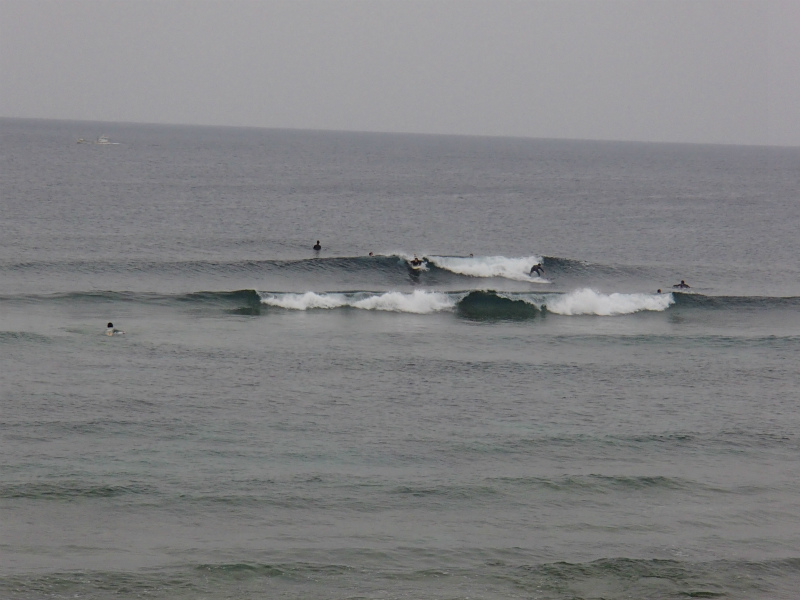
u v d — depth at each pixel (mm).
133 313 77375
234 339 70438
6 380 57562
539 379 62594
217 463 45781
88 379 58594
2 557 35375
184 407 53938
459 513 41094
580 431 52125
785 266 118312
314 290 92688
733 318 84125
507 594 34188
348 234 135875
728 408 57281
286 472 44969
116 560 35656
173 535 38062
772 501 43219
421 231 143375
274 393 57312
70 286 87312
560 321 81000
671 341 74250
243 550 36906
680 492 43938
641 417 55031
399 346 70250
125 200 169250
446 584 34750
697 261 120438
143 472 44281
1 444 46969
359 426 51969
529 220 165000
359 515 40562
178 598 33031
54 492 41469
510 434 51312
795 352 71562
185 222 140625
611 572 35875
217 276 95750
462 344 71625
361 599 33438
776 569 36500
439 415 54312
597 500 42875
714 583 35219
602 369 65562
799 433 52750
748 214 190000
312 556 36562
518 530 39562
